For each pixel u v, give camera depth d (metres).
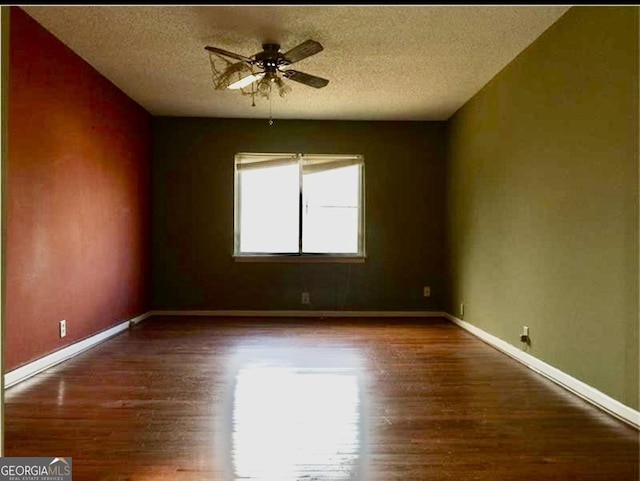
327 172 6.10
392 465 2.03
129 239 5.16
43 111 3.44
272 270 6.03
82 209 4.06
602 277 2.75
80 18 3.27
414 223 6.11
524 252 3.76
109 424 2.45
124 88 4.81
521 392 3.01
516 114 3.91
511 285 3.99
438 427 2.44
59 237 3.68
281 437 2.31
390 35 3.50
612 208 2.66
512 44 3.66
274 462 2.05
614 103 2.65
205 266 6.00
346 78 4.45
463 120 5.30
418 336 4.77
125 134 5.02
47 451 2.14
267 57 3.43
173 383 3.16
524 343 3.73
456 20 3.26
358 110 5.60
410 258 6.10
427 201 6.10
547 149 3.40
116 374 3.36
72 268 3.89
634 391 2.47
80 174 4.02
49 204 3.54
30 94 3.28
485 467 2.01
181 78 4.50
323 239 6.11
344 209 6.10
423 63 4.06
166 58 3.99
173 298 5.98
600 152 2.78
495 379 3.29
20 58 3.17
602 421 2.53
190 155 5.98
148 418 2.54
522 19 3.24
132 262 5.26
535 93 3.58
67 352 3.79
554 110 3.30
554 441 2.27
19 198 3.16
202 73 4.36
